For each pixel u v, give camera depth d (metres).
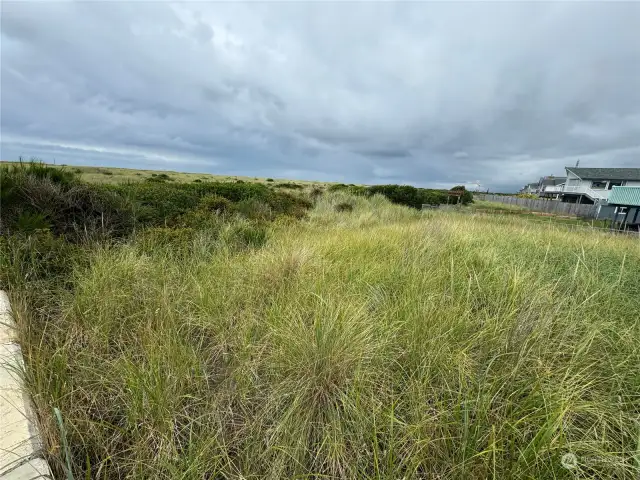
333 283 3.31
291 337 2.20
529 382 1.82
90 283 3.08
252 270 3.73
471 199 31.25
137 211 6.24
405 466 1.53
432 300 2.82
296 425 1.65
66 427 1.62
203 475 1.46
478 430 1.52
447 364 2.02
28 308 2.92
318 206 13.29
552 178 65.69
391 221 11.21
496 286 3.30
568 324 2.46
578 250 5.02
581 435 1.64
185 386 2.01
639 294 3.35
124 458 1.54
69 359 2.23
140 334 2.48
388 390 1.92
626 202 22.23
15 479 1.30
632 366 2.06
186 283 3.42
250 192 10.88
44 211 4.97
